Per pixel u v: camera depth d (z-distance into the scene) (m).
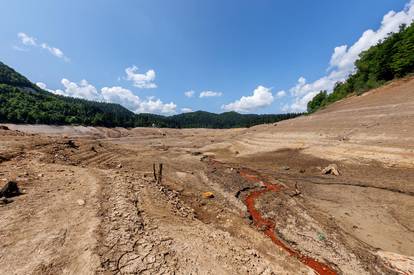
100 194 10.23
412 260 8.79
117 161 24.75
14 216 7.53
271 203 15.21
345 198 15.46
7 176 10.95
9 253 5.82
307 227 12.00
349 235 11.18
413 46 45.44
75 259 5.90
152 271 6.00
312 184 18.81
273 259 8.39
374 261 9.16
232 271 6.83
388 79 52.91
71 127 93.75
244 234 10.38
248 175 22.48
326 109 57.81
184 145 56.59
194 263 6.78
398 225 11.77
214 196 16.06
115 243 6.80
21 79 191.62
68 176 12.48
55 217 7.79
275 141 40.00
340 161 24.08
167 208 10.93
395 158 20.28
